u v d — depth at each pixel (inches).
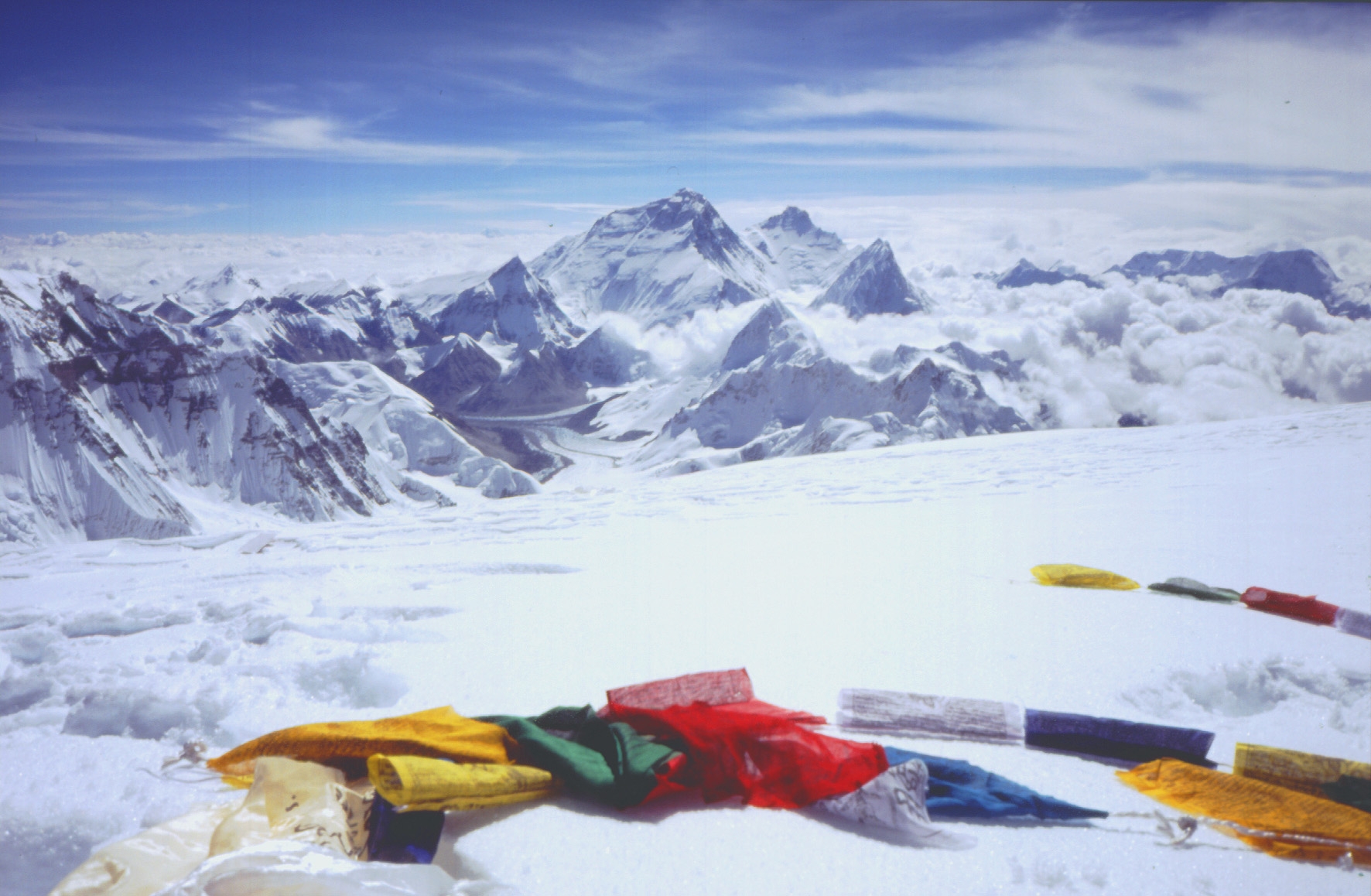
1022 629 221.1
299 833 116.0
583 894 109.7
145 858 115.0
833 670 194.1
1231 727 166.9
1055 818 127.0
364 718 171.2
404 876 106.7
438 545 420.2
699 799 135.1
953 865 115.0
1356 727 164.2
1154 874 113.0
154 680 187.3
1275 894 108.8
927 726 159.0
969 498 517.7
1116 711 170.6
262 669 190.4
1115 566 298.8
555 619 245.0
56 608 279.0
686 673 192.5
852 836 123.0
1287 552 308.7
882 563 321.4
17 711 185.5
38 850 132.3
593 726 145.3
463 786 124.3
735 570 316.5
